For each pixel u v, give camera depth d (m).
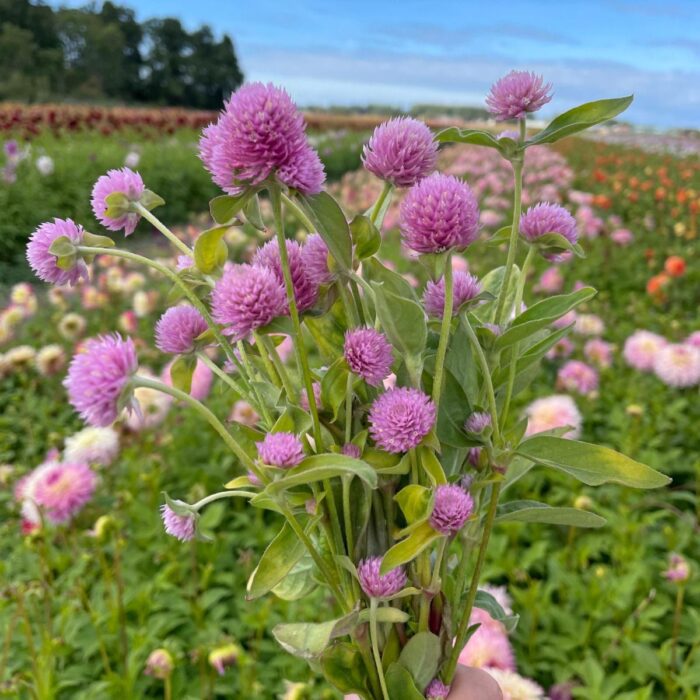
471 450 1.04
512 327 0.94
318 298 0.91
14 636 2.29
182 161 12.27
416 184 0.88
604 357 4.20
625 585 2.39
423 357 0.94
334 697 2.05
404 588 0.94
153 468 3.23
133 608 2.42
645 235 8.54
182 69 56.41
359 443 0.88
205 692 2.13
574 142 20.77
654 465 3.21
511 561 2.57
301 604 2.39
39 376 4.70
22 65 49.78
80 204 9.51
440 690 0.97
